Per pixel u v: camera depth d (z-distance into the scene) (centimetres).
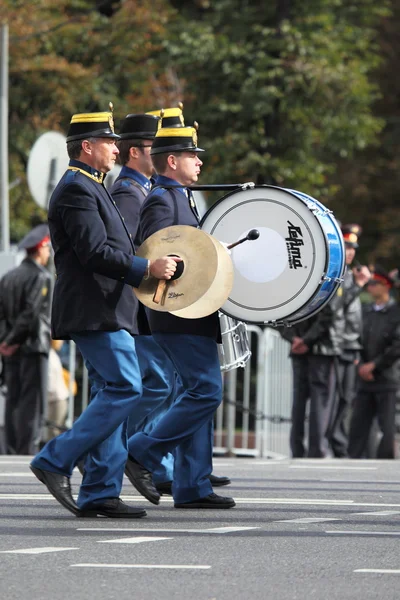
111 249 1958
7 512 2048
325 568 1523
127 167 2409
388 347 3822
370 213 9969
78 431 1988
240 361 2255
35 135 7650
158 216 2116
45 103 7800
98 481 1989
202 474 2131
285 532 1830
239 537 1773
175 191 2142
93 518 1983
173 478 2166
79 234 1950
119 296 1992
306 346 3584
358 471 2917
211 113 8138
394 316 3831
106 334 1986
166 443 2131
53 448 1994
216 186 2142
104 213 1984
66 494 1997
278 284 2116
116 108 7700
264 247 2125
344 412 3772
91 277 1980
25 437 3597
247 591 1373
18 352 3606
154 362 2419
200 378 2114
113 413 1978
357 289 3703
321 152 8938
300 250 2106
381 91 10212
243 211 2139
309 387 3641
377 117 10131
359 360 3878
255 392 4134
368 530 1858
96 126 1997
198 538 1762
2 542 1714
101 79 7825
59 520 1956
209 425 2153
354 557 1606
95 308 1977
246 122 8250
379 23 9912
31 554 1609
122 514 1983
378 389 3831
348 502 2234
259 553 1631
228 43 8062
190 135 2147
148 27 7869
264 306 2123
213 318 2122
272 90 7994
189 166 2147
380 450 3853
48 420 3691
